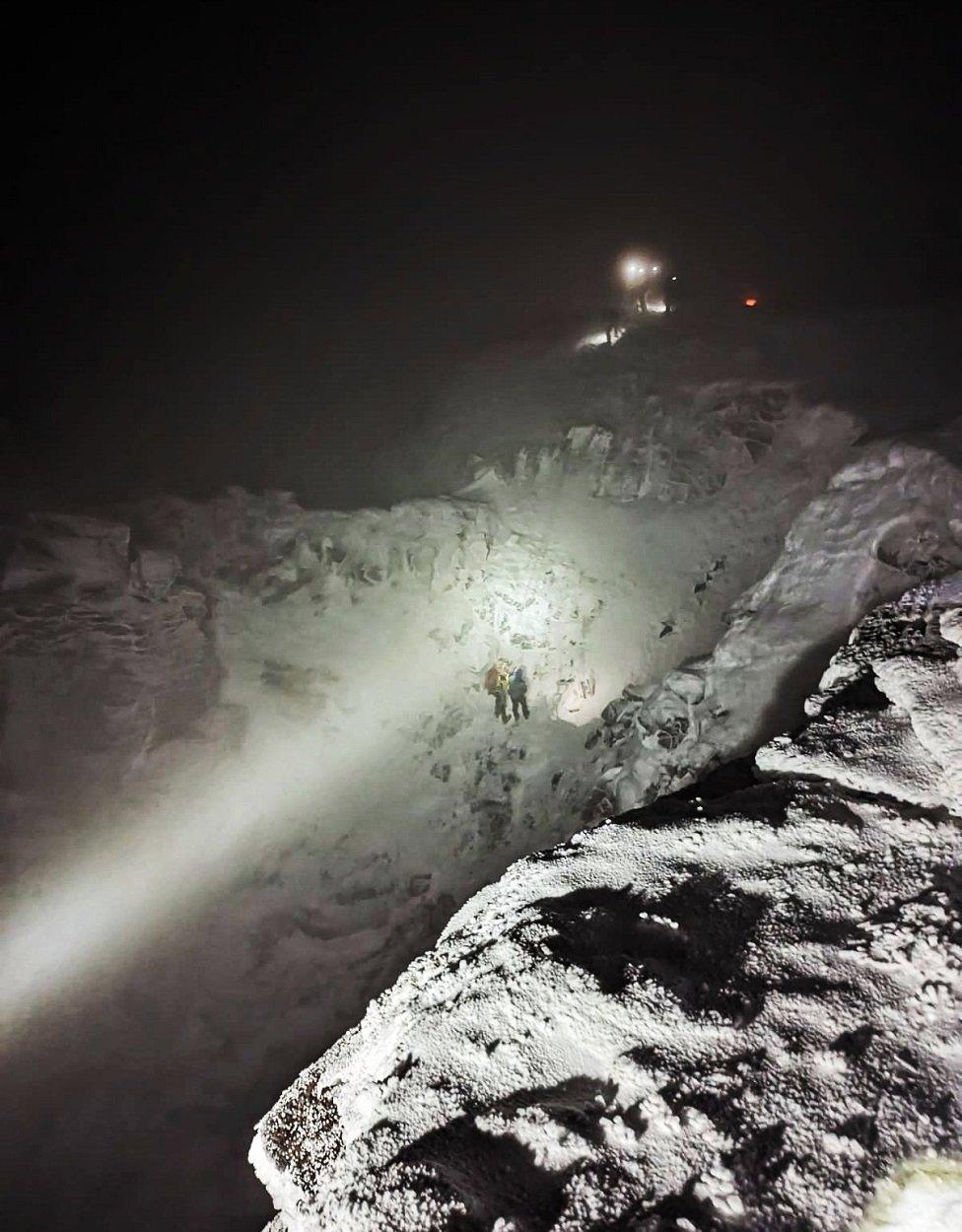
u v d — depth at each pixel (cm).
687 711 795
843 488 743
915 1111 134
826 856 198
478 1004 174
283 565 1301
